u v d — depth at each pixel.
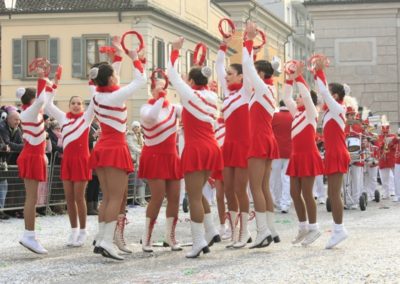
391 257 10.14
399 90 43.66
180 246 11.90
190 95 10.53
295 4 82.94
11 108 17.39
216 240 11.40
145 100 43.47
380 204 20.95
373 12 43.66
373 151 21.73
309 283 8.38
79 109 12.53
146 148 11.31
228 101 11.52
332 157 11.23
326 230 14.11
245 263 9.96
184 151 10.64
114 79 10.62
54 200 18.77
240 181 11.52
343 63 44.03
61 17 45.22
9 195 17.47
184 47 49.66
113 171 10.44
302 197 11.99
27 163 11.37
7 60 46.06
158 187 11.29
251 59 11.09
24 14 45.38
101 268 10.01
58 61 45.50
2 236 13.98
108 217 10.45
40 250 11.39
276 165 18.64
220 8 58.41
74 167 12.31
